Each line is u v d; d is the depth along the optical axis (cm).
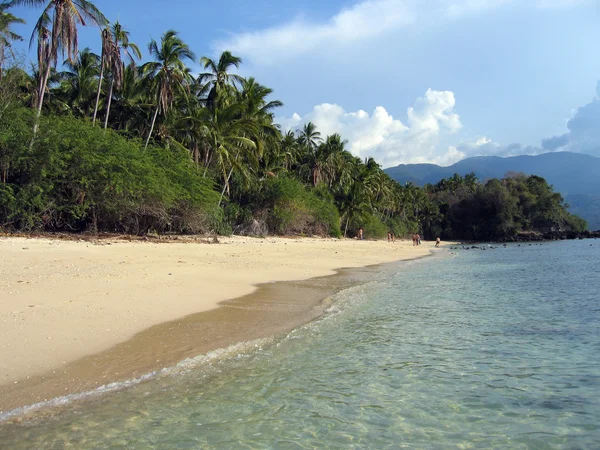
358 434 420
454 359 645
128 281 1128
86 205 2228
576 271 2036
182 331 743
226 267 1616
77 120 2392
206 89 3803
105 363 577
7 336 628
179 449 384
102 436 402
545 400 504
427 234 9644
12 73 2392
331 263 2167
